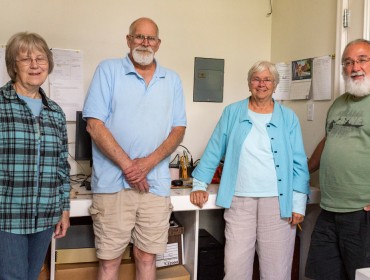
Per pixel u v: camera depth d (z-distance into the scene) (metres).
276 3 2.95
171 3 2.74
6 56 1.41
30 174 1.38
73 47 2.53
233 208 1.99
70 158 2.55
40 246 1.48
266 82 1.95
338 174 1.81
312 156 2.21
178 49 2.77
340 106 1.93
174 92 1.91
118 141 1.77
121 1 2.62
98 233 1.82
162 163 1.85
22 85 1.42
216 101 2.87
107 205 1.78
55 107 1.53
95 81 1.80
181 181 2.38
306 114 2.59
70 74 2.52
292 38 2.73
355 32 2.16
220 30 2.86
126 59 1.83
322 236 1.95
